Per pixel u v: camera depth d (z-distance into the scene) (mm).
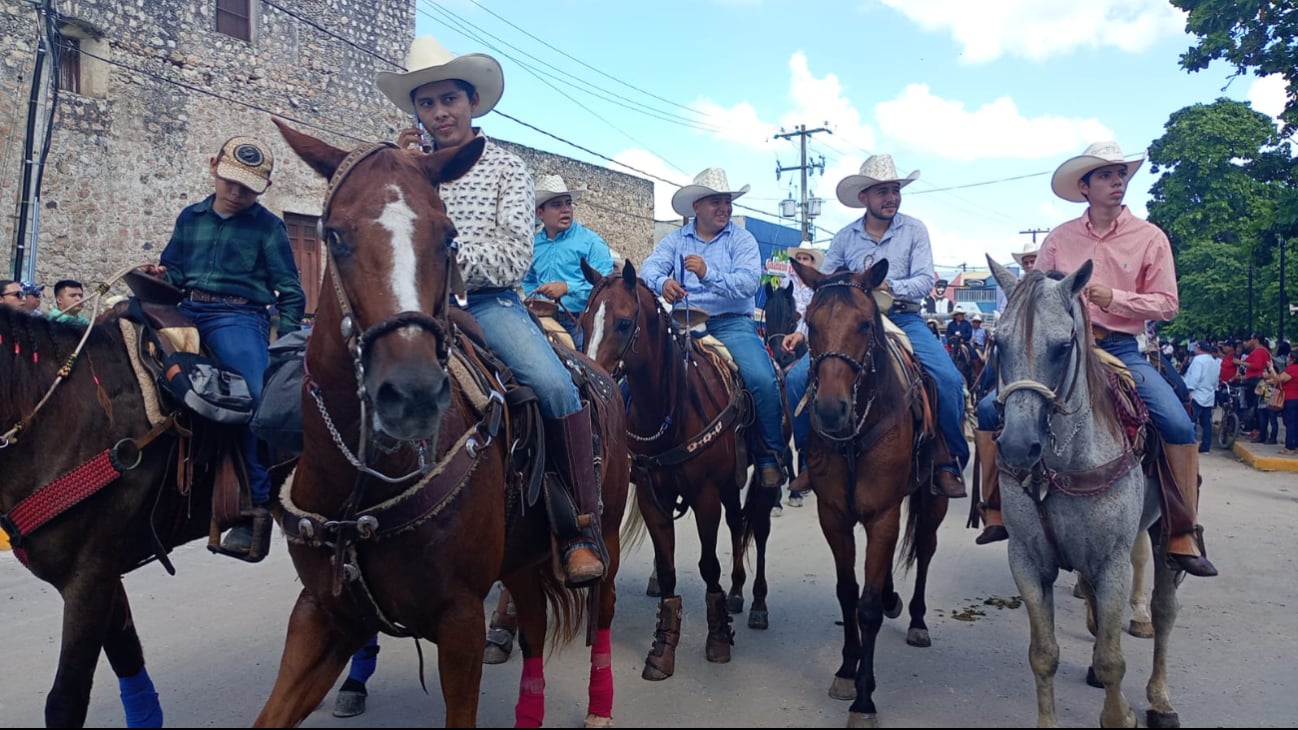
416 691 4613
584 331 5109
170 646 5117
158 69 12945
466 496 2805
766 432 5809
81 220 12234
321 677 2773
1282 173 17562
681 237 6484
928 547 5383
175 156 13188
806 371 5371
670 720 4215
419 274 2383
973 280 52844
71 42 12180
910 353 5211
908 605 6090
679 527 8680
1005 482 4062
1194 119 24625
